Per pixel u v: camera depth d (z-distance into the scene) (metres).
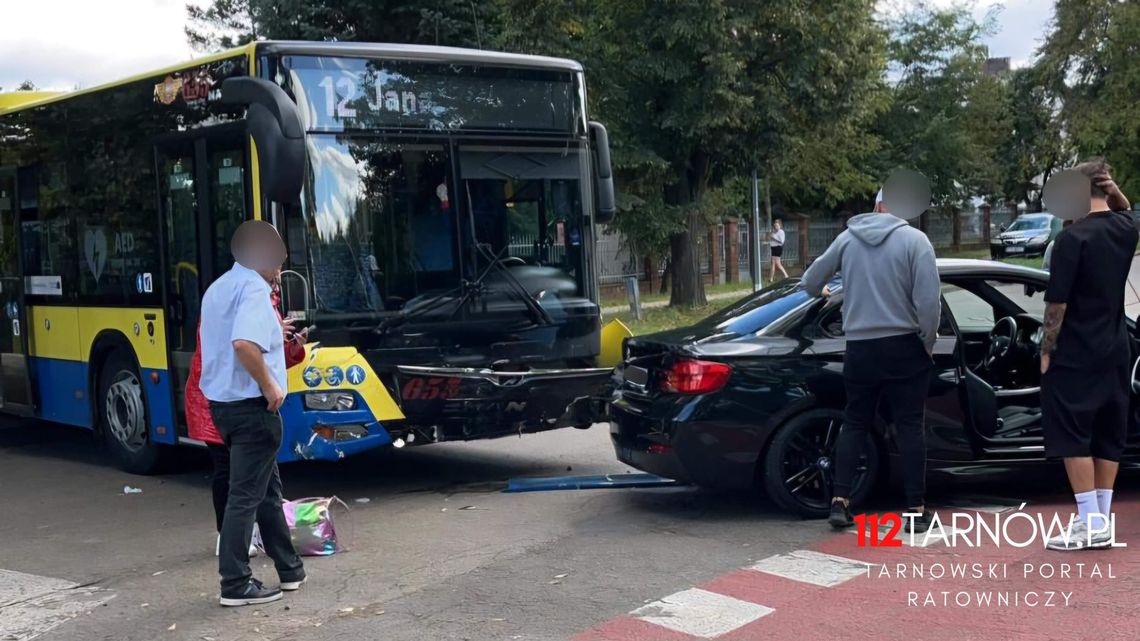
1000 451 6.99
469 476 9.12
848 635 4.97
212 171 8.20
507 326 8.48
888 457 6.98
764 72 22.22
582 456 9.91
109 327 9.52
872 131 41.97
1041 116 48.34
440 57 8.34
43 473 9.92
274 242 5.74
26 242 10.65
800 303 7.21
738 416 6.86
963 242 49.59
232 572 5.74
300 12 22.80
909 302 6.32
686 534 6.83
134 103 9.02
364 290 7.92
